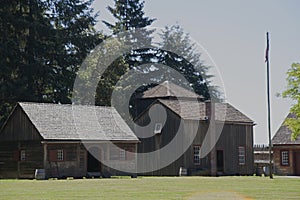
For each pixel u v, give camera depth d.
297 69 43.19
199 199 22.69
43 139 44.34
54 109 48.09
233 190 27.97
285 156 59.00
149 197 23.55
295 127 44.91
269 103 44.66
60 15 63.78
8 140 47.66
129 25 77.88
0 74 56.97
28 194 25.17
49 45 60.66
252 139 58.91
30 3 60.31
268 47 44.44
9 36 58.53
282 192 26.62
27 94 57.78
